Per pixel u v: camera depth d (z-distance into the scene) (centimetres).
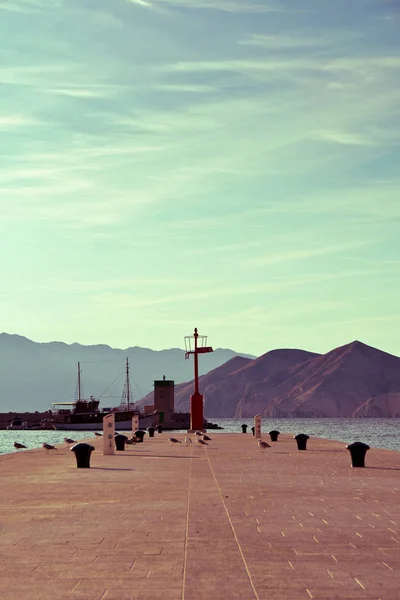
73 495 2312
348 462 3784
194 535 1564
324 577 1184
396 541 1489
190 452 4775
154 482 2734
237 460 3962
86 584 1149
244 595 1082
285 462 3797
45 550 1409
